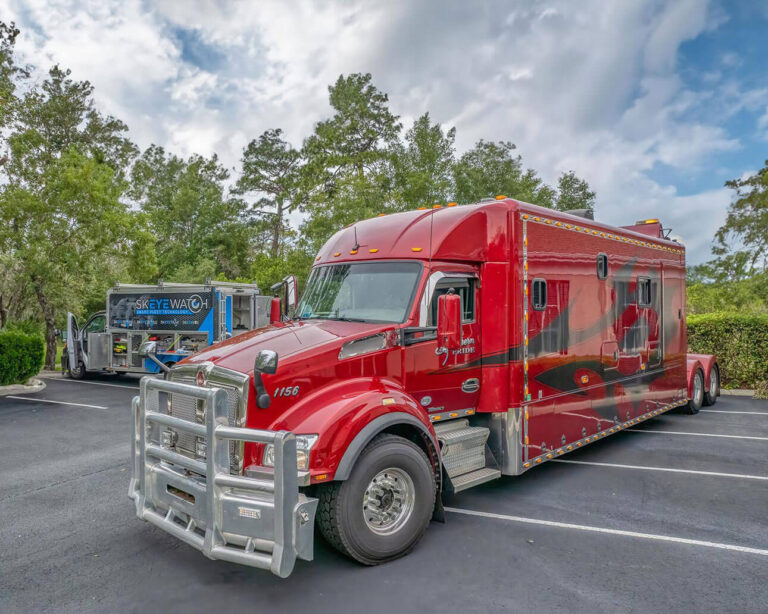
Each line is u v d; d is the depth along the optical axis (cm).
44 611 376
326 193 2392
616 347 778
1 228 1845
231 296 1563
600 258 743
